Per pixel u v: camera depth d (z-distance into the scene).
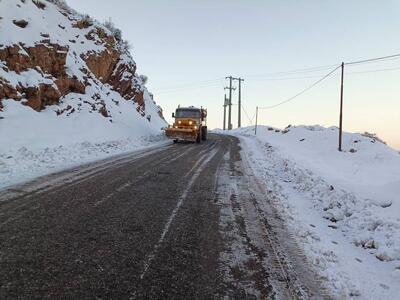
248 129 65.19
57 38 24.00
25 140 15.79
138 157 16.55
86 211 7.33
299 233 6.98
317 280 5.03
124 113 29.88
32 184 9.39
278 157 19.50
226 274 4.95
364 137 35.22
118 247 5.59
